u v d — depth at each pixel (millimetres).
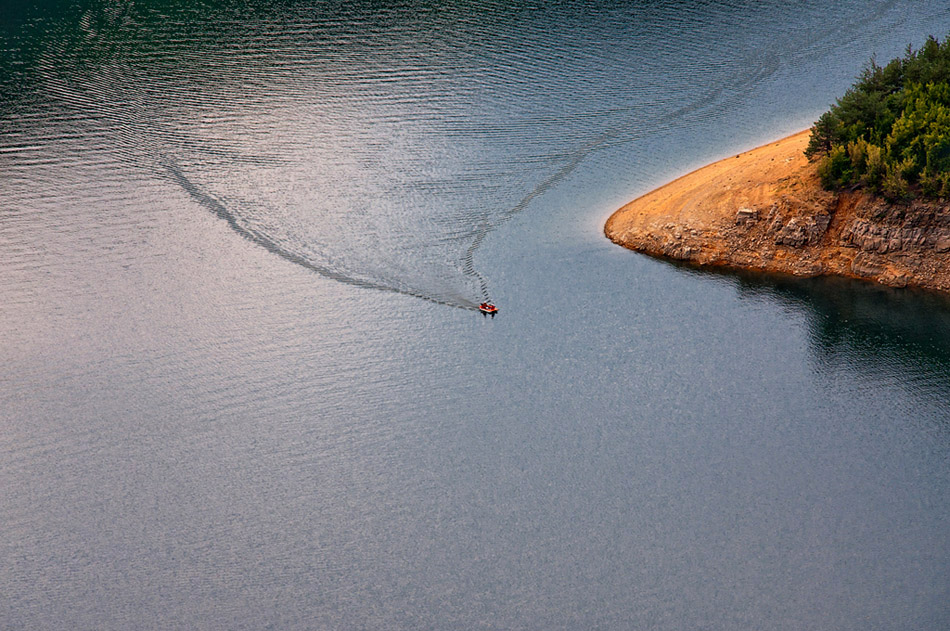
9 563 68188
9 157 116312
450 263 98562
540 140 120938
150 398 82438
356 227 103375
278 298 93500
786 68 140375
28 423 79938
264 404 82000
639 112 127812
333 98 130000
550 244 101438
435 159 116438
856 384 83938
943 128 93625
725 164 110250
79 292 94312
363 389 83625
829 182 97062
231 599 65562
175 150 117688
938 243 93375
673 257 99438
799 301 93625
